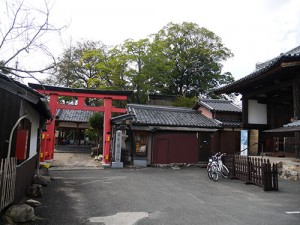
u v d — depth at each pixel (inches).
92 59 1223.5
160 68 1186.0
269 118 733.9
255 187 437.7
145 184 446.9
